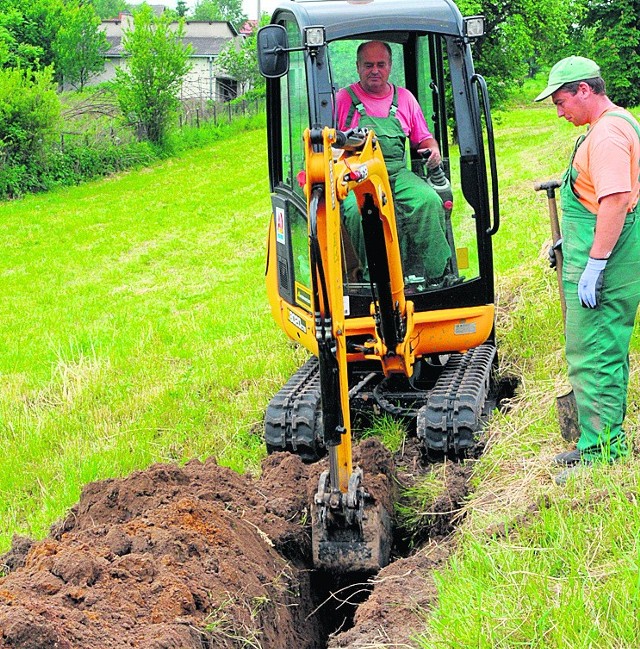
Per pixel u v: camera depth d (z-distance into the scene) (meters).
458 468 5.86
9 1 49.72
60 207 27.36
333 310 4.27
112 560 4.16
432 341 6.18
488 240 6.09
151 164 35.00
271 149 7.04
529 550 4.14
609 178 4.56
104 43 55.19
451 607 3.88
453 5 6.03
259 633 4.09
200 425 7.63
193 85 56.38
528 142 27.45
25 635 3.27
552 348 7.70
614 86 35.47
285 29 5.85
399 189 6.00
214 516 4.66
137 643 3.50
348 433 4.52
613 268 4.74
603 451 4.73
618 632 3.38
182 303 14.55
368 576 4.89
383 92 6.02
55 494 6.50
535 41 29.89
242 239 20.94
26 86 30.78
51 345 11.69
